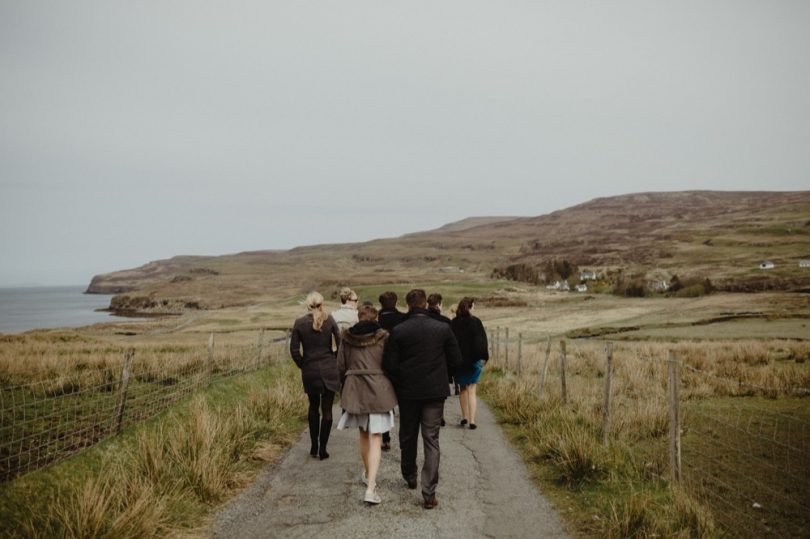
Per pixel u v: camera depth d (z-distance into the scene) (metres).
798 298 76.75
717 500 5.62
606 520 4.88
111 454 5.77
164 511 4.74
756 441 7.77
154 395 9.79
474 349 8.50
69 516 4.34
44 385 10.64
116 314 136.38
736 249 166.12
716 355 17.69
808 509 5.36
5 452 6.22
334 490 5.74
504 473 6.38
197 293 171.75
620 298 97.75
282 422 8.67
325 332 6.86
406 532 4.70
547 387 11.52
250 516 5.00
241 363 14.16
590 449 6.26
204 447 6.03
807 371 12.80
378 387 5.48
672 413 5.77
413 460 5.77
